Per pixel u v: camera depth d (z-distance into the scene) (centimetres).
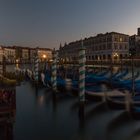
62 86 2531
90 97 2020
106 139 1330
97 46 9325
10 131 1130
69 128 1505
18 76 3988
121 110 1702
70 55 11775
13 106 1131
